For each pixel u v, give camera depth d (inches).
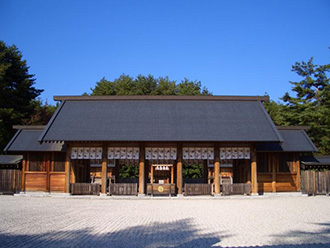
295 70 1839.3
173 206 779.4
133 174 1768.0
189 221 574.6
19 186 1026.7
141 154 983.0
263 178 1045.8
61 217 604.1
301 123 1644.9
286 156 1063.6
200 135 960.9
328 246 402.9
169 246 400.2
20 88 1742.1
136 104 1106.7
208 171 1210.0
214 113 1068.5
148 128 987.3
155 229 501.7
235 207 762.8
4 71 1596.9
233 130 989.2
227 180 1233.4
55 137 940.0
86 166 1147.3
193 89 2111.2
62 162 1024.2
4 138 1544.0
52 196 964.6
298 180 1051.9
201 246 400.8
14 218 587.5
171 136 952.9
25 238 430.9
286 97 1811.0
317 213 674.8
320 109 1665.8
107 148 987.9
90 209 720.3
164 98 1125.7
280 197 991.0
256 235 463.5
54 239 426.6
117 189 970.1
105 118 1034.1
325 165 1117.7
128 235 457.4
